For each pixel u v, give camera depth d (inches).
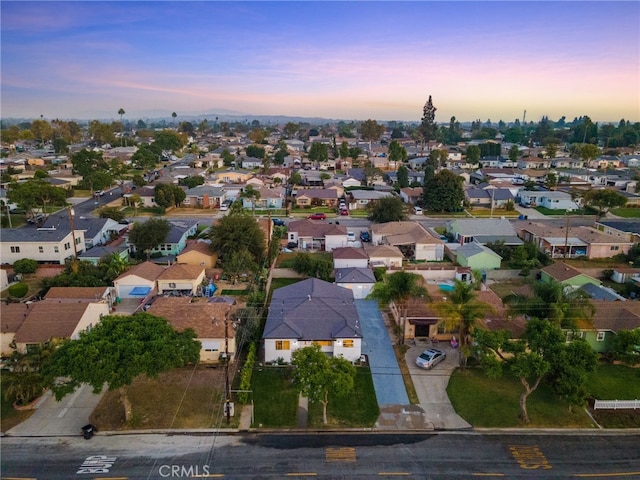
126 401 1203.2
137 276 2012.8
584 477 1032.2
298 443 1139.3
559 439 1163.9
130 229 2714.1
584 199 3531.0
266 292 1990.7
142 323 1234.6
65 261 2367.1
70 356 1093.1
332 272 2289.6
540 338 1238.3
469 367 1494.8
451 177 3754.9
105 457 1081.4
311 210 3818.9
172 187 3777.1
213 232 2423.7
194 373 1448.1
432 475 1032.8
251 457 1086.4
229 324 1549.0
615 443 1151.6
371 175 4859.7
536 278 2253.9
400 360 1534.2
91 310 1628.9
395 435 1175.0
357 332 1498.5
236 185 4645.7
